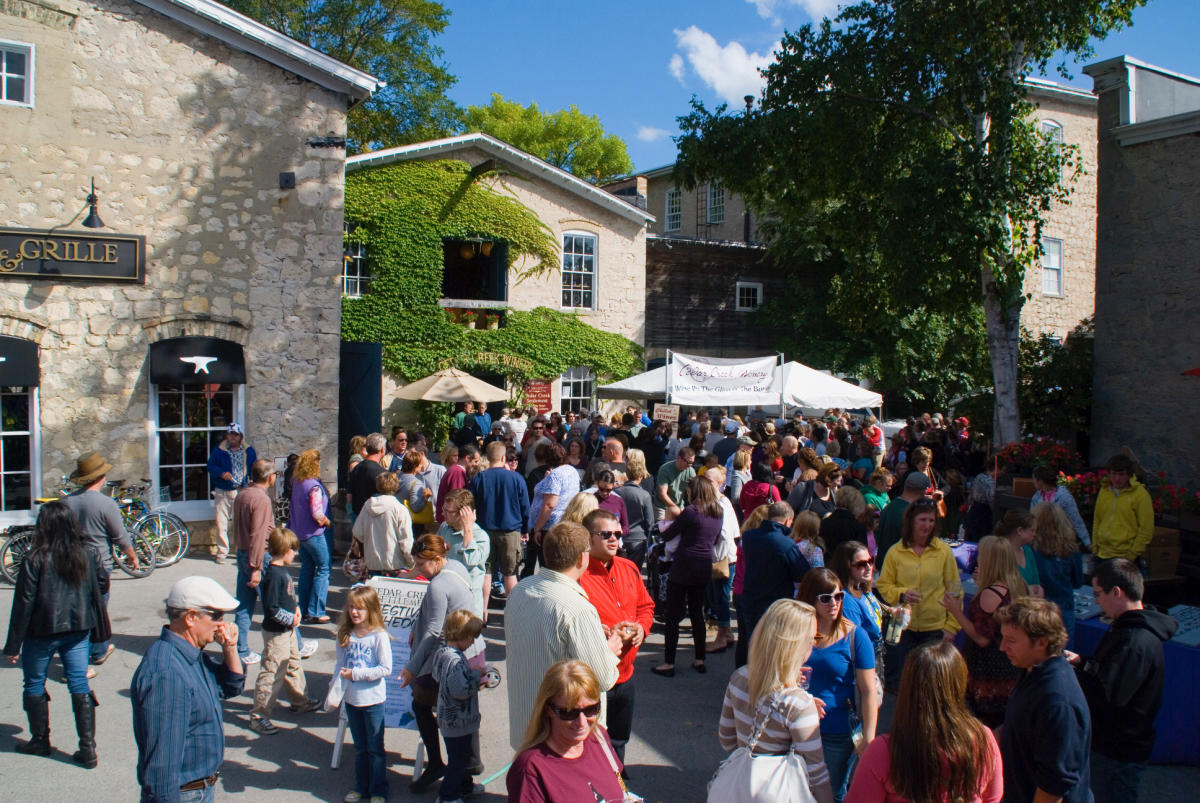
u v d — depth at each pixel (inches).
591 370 891.4
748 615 268.2
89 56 455.2
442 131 1296.8
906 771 127.7
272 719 264.5
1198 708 232.4
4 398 443.5
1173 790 220.4
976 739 127.6
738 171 684.1
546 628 165.6
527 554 390.3
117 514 308.5
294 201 500.4
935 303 628.7
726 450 514.9
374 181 774.5
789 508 274.5
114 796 215.2
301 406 503.5
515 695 168.1
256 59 490.6
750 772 146.1
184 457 485.7
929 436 617.9
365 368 567.5
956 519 478.6
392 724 237.3
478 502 363.9
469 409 690.2
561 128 1662.2
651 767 236.2
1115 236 529.0
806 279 1064.8
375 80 512.1
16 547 403.2
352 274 784.9
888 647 274.8
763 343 1064.8
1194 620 253.6
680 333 1014.4
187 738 151.9
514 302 840.9
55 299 449.1
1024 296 595.8
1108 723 177.3
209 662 164.1
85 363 456.1
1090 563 348.8
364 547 327.3
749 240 1218.6
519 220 834.2
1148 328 512.1
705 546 301.4
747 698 159.8
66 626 228.2
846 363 981.8
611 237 892.6
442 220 800.3
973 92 597.6
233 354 485.1
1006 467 544.7
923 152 645.3
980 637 205.8
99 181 457.4
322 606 357.7
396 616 247.6
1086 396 571.2
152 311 470.3
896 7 612.1
